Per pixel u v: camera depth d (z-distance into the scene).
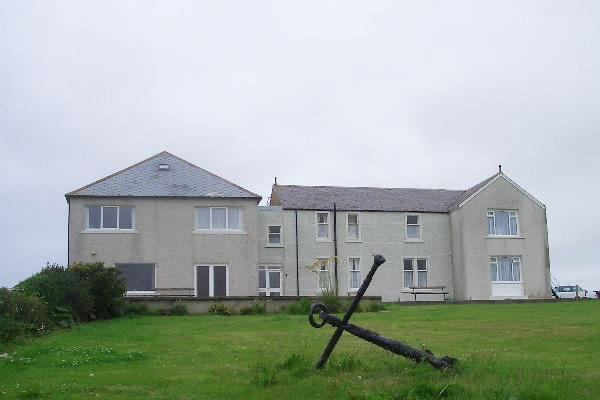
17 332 17.81
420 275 43.06
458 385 9.41
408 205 43.91
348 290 41.47
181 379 11.18
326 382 10.10
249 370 11.68
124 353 14.78
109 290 27.00
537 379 10.01
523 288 42.81
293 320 24.81
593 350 14.45
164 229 36.53
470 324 21.09
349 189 45.47
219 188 37.72
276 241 41.19
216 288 36.72
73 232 35.69
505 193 43.41
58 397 9.80
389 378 10.34
